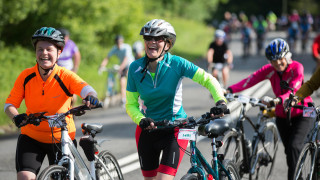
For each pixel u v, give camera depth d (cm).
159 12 7250
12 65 2522
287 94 849
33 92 677
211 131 672
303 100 866
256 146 909
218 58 1945
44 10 2747
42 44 652
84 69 2745
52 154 704
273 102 834
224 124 683
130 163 1088
